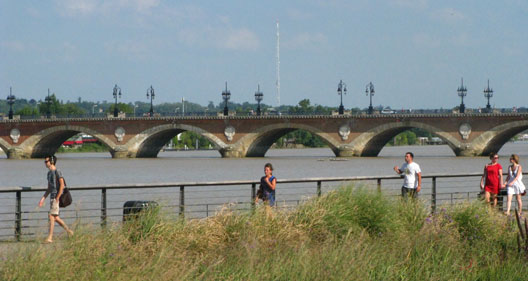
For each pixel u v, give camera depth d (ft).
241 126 497.87
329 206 83.71
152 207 79.61
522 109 444.55
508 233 82.99
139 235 74.38
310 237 79.61
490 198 107.14
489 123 447.01
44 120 528.63
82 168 407.03
